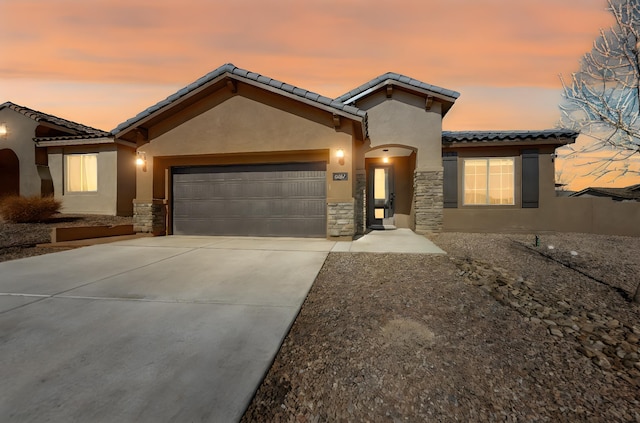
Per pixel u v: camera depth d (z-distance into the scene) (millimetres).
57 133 14984
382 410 2043
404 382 2344
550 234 10352
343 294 4258
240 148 9297
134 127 9406
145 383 2221
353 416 1987
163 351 2684
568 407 2115
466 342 2980
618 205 10312
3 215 10750
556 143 10461
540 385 2357
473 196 11242
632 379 2480
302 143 8984
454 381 2371
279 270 5449
